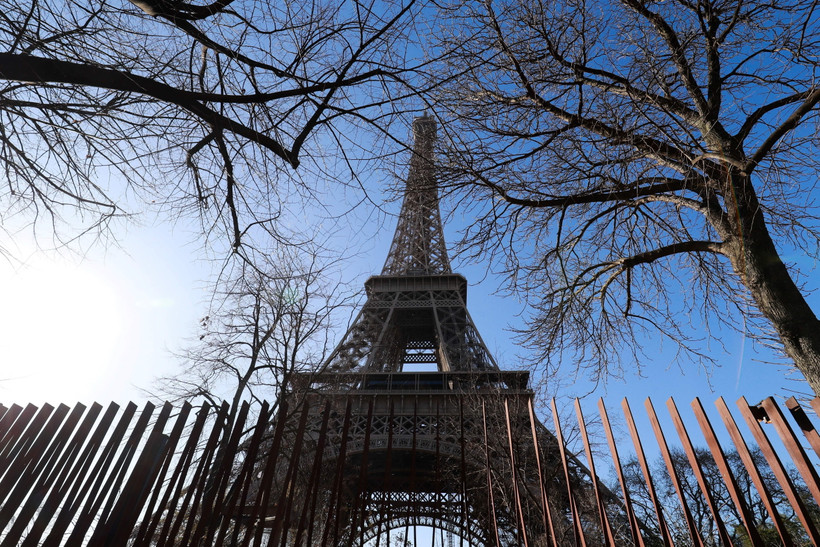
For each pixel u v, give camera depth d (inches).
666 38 343.0
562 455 223.6
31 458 204.4
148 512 200.4
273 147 264.4
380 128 279.0
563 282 439.8
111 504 200.2
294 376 711.7
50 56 233.5
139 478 207.5
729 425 174.9
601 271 402.9
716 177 317.1
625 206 379.9
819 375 266.4
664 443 187.2
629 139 316.5
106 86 224.8
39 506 202.4
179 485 213.5
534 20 339.3
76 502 200.2
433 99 280.2
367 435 277.6
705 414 178.2
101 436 214.1
